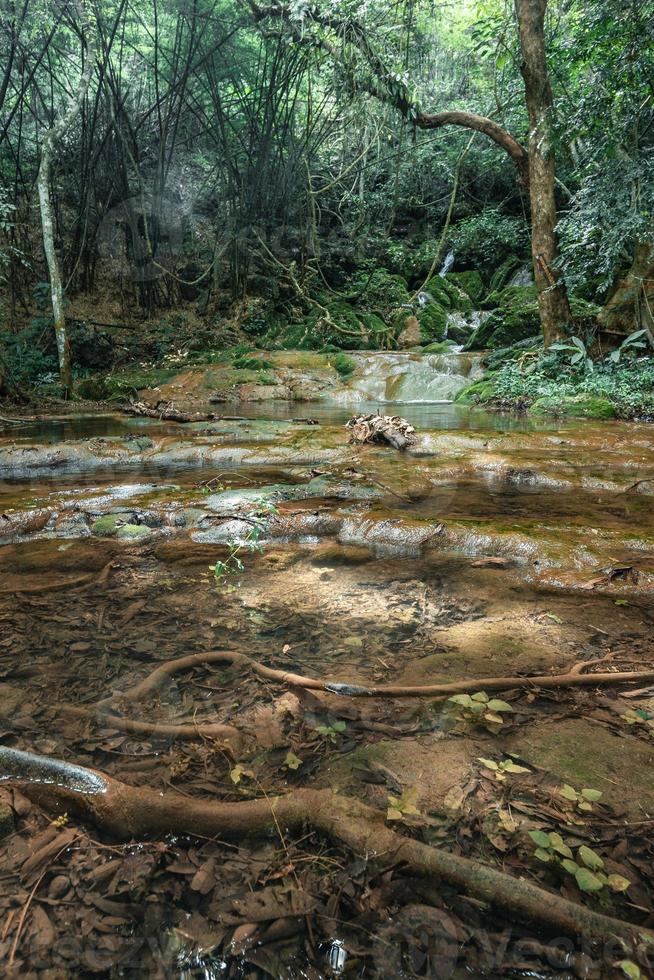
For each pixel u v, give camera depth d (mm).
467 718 1802
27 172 16375
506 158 19234
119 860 1275
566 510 4234
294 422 8289
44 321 14891
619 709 1863
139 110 9898
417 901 1170
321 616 2555
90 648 2232
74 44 15195
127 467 5844
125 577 3027
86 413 10797
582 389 10031
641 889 1202
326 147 20781
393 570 3164
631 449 6281
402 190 22234
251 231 18047
